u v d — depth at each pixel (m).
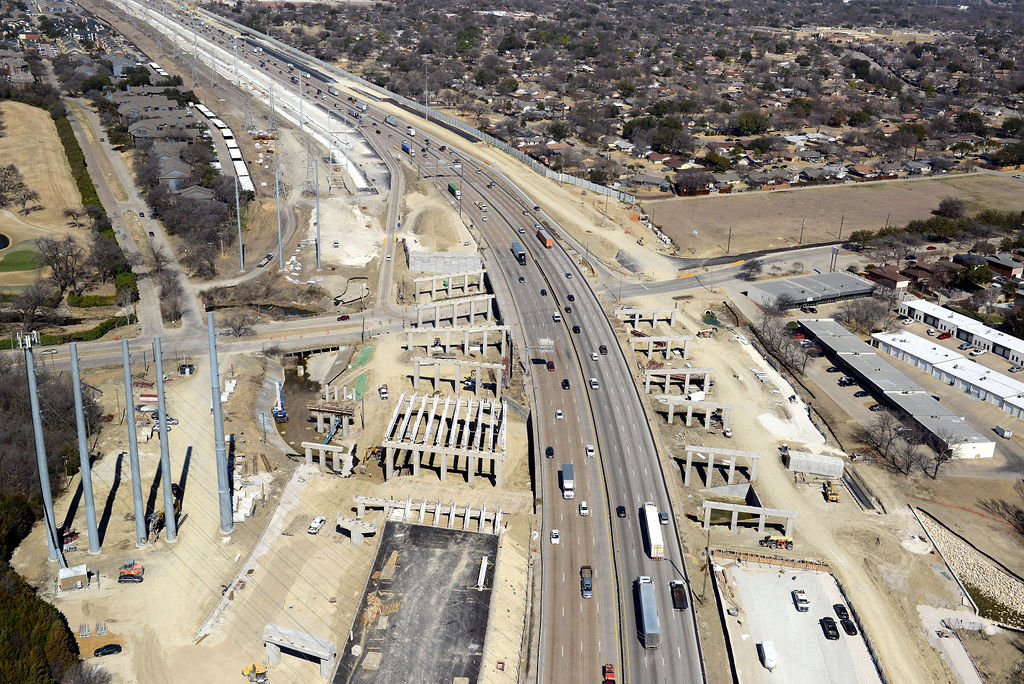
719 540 171.75
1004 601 161.25
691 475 192.62
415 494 178.12
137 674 132.75
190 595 149.00
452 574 153.25
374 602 146.38
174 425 196.00
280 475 183.25
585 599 151.75
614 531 168.88
